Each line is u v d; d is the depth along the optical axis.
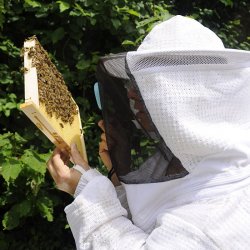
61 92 1.42
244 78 1.10
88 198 1.17
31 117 1.14
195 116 1.05
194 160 1.08
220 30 3.61
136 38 2.86
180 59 1.06
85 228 1.14
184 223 1.01
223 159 1.08
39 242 2.87
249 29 4.09
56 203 2.70
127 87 1.15
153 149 1.19
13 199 2.58
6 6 2.74
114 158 1.20
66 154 1.39
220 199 1.05
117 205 1.18
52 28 2.92
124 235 1.11
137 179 1.17
